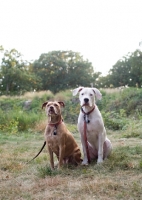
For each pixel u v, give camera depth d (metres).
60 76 28.27
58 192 2.17
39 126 7.33
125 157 3.16
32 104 11.00
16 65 21.88
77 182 2.38
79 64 28.56
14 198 2.12
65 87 27.48
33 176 2.68
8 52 20.89
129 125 6.48
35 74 26.19
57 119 2.89
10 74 20.53
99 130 3.03
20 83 21.44
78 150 3.13
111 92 10.95
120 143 4.49
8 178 2.70
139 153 3.48
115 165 2.87
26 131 7.24
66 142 2.96
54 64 28.08
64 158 3.12
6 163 3.24
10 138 5.84
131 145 4.12
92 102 3.02
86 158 3.12
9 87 21.75
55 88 27.66
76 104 10.07
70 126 7.52
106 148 3.21
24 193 2.21
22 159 3.54
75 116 9.23
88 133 3.06
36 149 4.34
